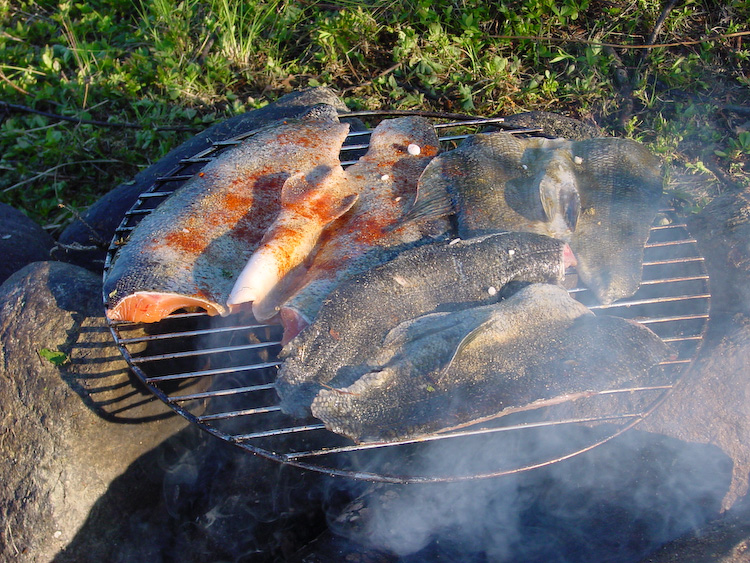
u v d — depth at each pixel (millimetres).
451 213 674
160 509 675
